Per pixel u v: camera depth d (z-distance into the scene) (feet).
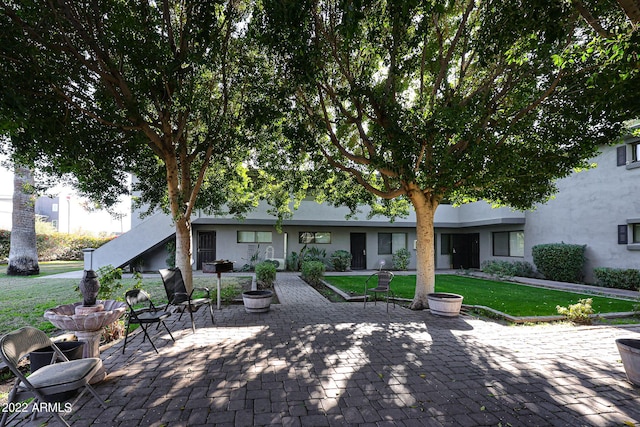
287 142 26.71
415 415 9.98
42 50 16.05
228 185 33.99
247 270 49.78
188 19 17.58
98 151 19.33
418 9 15.23
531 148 20.72
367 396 11.13
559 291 33.24
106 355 14.79
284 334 18.12
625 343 12.73
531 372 13.15
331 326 19.84
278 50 17.66
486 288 35.12
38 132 15.08
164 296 28.78
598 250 36.68
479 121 19.83
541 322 21.35
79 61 17.25
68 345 12.22
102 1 16.08
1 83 11.99
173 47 18.48
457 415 10.00
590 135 19.61
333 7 19.36
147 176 28.86
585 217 38.11
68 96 17.25
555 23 12.64
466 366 13.74
